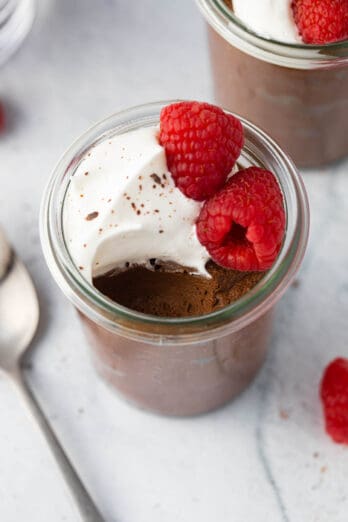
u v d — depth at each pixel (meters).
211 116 0.44
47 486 0.50
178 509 0.50
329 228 0.55
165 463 0.50
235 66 0.52
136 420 0.51
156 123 0.47
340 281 0.54
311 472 0.50
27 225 0.55
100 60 0.59
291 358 0.52
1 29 0.58
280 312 0.53
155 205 0.44
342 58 0.50
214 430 0.51
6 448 0.51
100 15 0.60
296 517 0.50
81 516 0.49
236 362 0.48
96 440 0.51
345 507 0.50
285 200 0.45
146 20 0.59
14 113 0.57
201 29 0.59
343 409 0.50
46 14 0.60
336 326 0.53
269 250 0.43
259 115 0.54
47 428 0.50
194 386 0.49
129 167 0.45
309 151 0.55
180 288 0.45
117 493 0.50
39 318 0.53
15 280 0.53
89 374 0.52
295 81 0.51
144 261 0.45
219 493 0.50
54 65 0.59
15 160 0.56
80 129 0.57
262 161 0.46
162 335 0.44
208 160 0.44
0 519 0.49
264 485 0.50
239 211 0.43
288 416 0.51
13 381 0.51
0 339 0.52
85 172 0.45
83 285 0.44
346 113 0.53
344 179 0.56
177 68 0.58
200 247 0.45
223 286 0.45
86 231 0.44
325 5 0.49
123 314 0.43
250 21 0.50
